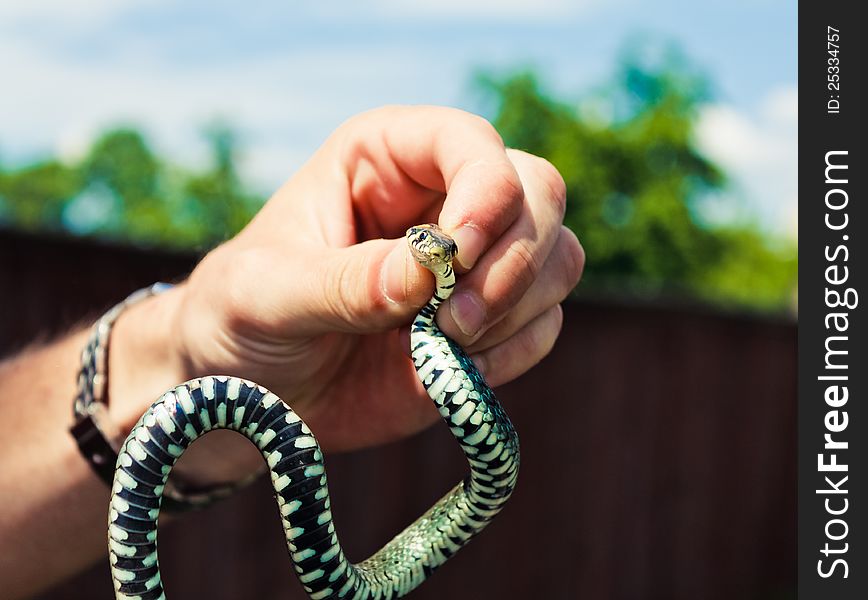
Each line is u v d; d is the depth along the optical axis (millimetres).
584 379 1498
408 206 430
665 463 1688
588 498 1530
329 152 440
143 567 312
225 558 1063
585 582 1549
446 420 356
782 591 2000
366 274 370
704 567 1824
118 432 449
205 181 6672
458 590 1350
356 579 337
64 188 7445
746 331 1870
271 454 322
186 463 455
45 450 461
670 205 5312
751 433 1909
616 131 5406
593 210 5281
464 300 361
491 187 363
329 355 448
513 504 1413
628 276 5324
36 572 467
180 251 965
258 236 432
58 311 910
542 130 5344
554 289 403
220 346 427
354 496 1172
